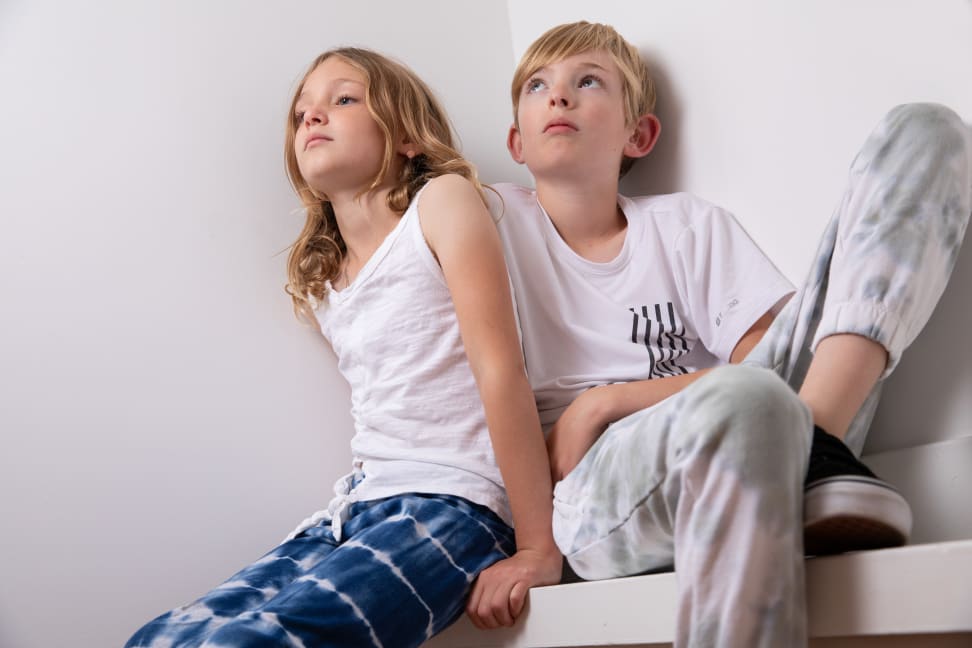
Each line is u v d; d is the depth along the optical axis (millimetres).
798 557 644
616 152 1354
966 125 995
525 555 1048
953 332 988
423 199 1250
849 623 646
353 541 1056
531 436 1091
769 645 624
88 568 1246
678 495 741
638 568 878
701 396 688
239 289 1397
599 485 890
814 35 1181
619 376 1269
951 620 585
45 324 1282
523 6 1723
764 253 1269
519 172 1669
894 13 1076
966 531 935
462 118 1637
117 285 1330
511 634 1021
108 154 1362
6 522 1221
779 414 654
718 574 652
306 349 1423
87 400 1283
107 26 1399
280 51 1506
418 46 1626
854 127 1129
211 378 1354
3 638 1197
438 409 1194
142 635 996
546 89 1349
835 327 843
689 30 1386
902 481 1004
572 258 1344
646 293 1314
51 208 1316
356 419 1290
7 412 1245
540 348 1317
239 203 1427
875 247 862
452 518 1101
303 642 925
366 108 1317
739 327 1236
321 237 1376
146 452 1301
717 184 1346
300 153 1317
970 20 991
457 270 1165
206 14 1464
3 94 1325
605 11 1562
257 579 1085
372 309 1259
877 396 940
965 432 973
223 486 1333
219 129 1437
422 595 1023
